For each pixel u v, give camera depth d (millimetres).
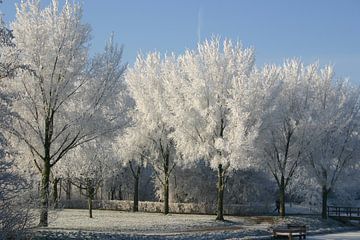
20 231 16297
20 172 19469
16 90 25938
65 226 28469
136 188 51312
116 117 30453
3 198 16141
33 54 27516
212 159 38031
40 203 18578
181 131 39562
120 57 30312
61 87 28062
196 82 39531
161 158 46562
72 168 35875
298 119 41656
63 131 29016
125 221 34969
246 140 36031
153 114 44625
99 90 29469
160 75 45469
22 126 27734
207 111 38750
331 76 43719
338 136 43062
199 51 40219
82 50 29156
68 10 28734
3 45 19062
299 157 41844
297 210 53344
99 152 36500
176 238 26344
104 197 62500
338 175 43000
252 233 31000
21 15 28234
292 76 42500
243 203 50469
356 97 43875
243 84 38000
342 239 30531
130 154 45781
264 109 38938
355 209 51969
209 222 36094
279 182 45469
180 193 52156
